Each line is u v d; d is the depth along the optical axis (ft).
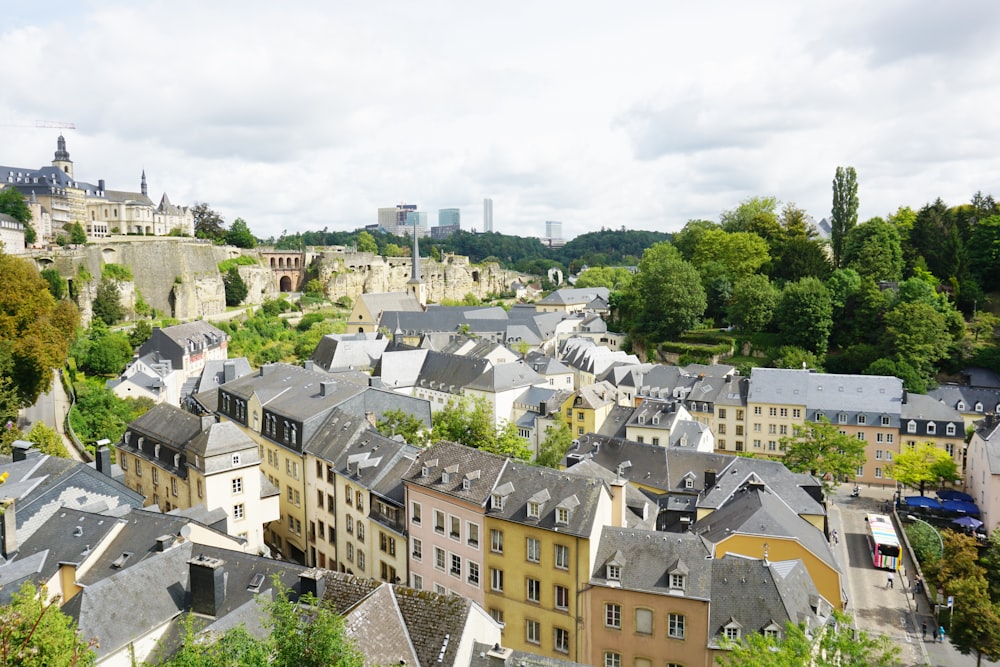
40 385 260.83
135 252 561.84
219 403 299.17
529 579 164.25
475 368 420.36
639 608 151.84
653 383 405.39
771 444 364.99
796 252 492.54
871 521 260.42
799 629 122.62
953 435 332.39
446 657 102.89
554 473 171.94
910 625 205.05
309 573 118.93
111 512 165.37
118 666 114.21
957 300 439.22
